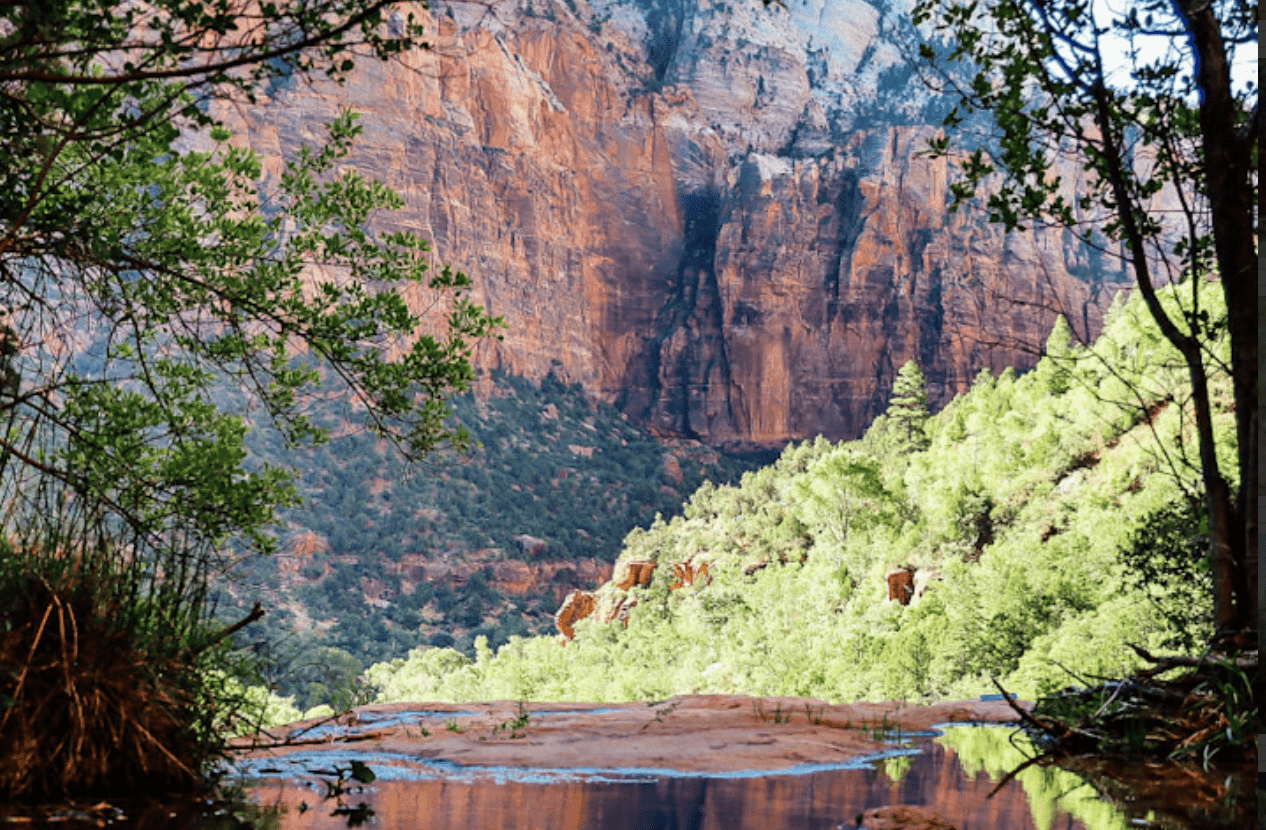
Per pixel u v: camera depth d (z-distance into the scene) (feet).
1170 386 137.18
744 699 24.76
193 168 25.85
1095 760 16.62
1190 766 15.83
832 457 266.36
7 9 13.46
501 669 276.82
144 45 13.85
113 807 12.05
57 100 16.28
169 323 25.26
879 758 16.70
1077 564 142.00
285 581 441.68
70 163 23.09
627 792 13.53
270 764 15.67
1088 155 24.76
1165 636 88.33
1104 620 102.89
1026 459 213.25
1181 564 56.13
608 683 248.52
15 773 11.89
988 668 142.72
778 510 349.41
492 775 14.83
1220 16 21.25
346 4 14.56
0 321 18.65
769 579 250.16
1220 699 17.46
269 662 15.97
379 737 18.85
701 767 15.48
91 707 12.66
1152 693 18.76
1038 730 19.74
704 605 264.11
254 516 24.14
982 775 15.20
